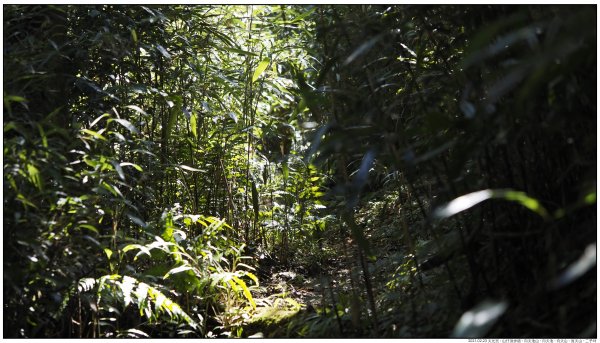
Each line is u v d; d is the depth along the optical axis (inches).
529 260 70.7
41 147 79.4
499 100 71.6
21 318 81.9
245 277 136.7
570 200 67.5
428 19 85.0
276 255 152.2
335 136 68.2
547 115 63.4
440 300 83.0
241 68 141.3
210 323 112.8
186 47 127.6
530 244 70.6
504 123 64.1
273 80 137.6
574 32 47.7
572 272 46.7
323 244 152.6
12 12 102.9
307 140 86.0
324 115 114.0
